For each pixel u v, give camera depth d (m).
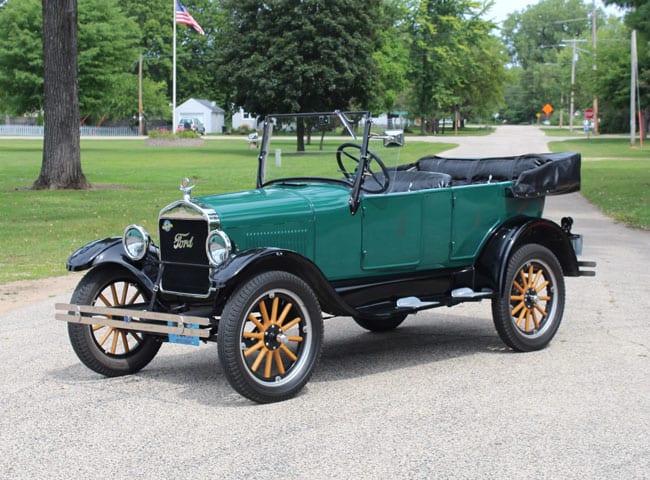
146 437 4.91
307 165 6.73
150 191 22.95
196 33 96.81
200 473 4.35
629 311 8.46
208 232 5.60
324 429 5.02
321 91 44.59
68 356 6.92
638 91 54.47
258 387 5.45
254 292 5.36
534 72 144.62
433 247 6.69
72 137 23.17
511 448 4.70
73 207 18.66
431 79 78.75
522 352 6.93
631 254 12.21
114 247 6.29
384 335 7.73
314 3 44.25
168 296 5.98
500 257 6.75
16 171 30.72
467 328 7.95
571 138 70.25
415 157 38.19
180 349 7.26
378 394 5.75
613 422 5.14
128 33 53.16
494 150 45.81
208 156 44.56
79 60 49.47
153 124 93.50
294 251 5.76
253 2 44.84
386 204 6.39
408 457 4.56
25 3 50.22
